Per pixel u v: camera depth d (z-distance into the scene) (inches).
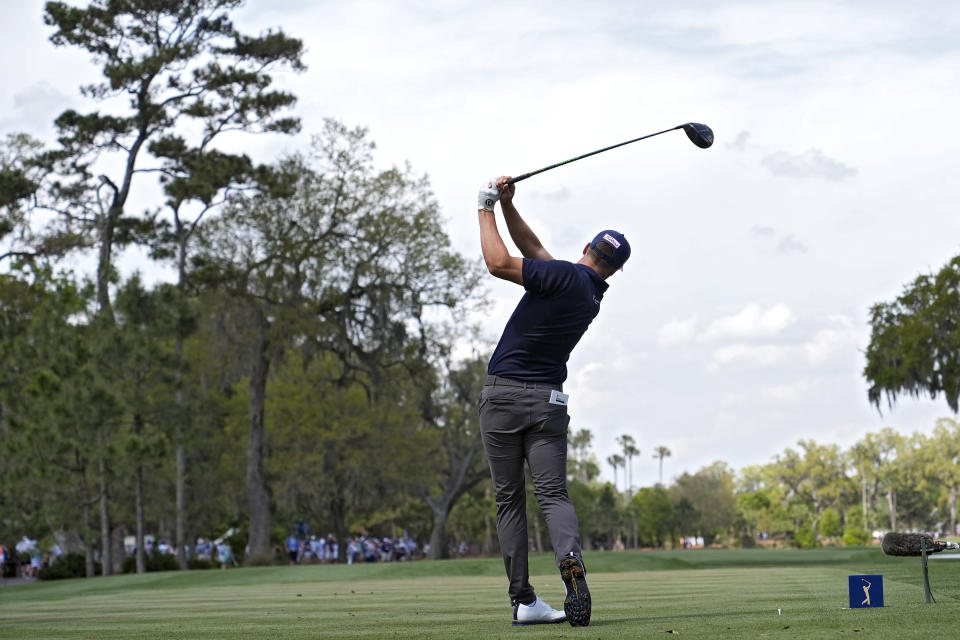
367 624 189.2
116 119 1368.1
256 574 820.0
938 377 1275.8
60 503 1096.2
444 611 233.3
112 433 1070.4
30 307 1454.2
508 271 178.7
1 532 1111.6
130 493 1244.5
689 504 4463.6
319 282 1482.5
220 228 1492.4
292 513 1910.7
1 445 1040.8
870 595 177.8
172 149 1385.3
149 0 1357.0
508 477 181.6
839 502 5546.3
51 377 1007.0
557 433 180.1
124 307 1059.9
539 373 179.5
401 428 1717.5
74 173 1390.3
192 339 1497.3
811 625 146.3
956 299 1234.0
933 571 402.3
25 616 278.2
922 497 5383.9
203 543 1913.1
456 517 3036.4
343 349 1525.6
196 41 1397.6
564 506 176.1
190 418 1107.3
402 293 1514.5
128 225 1445.6
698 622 160.2
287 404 1668.3
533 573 728.3
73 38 1353.3
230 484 1707.7
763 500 5398.6
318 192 1505.9
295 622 203.6
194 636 169.6
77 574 1209.4
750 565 882.1
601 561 896.9
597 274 183.2
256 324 1465.3
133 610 293.1
